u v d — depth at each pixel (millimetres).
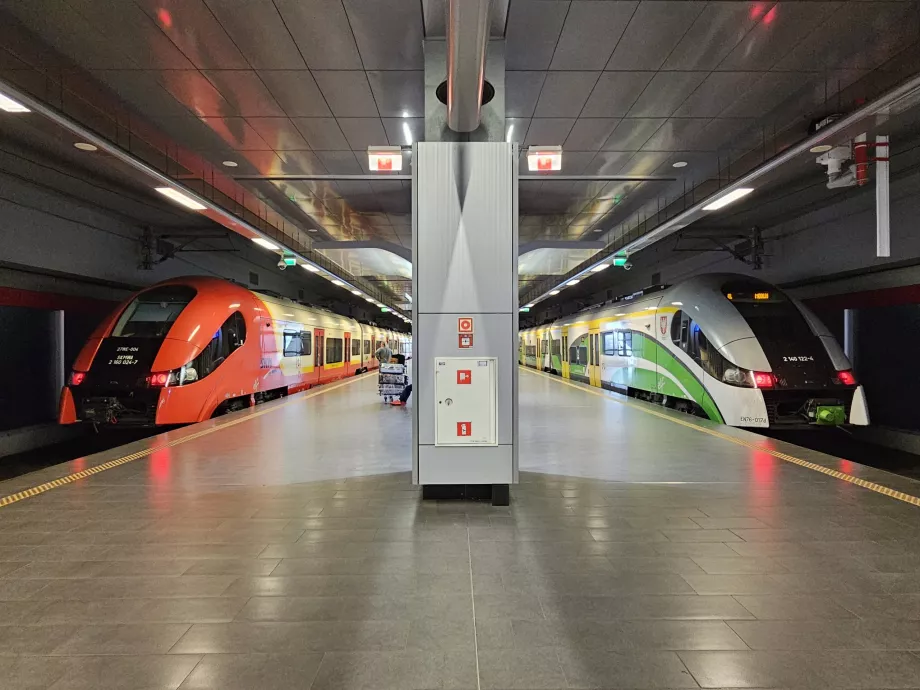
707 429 8312
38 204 10695
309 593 2936
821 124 6918
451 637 2512
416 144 4359
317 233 15383
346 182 10695
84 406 9547
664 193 11805
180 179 10398
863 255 10930
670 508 4352
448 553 3461
